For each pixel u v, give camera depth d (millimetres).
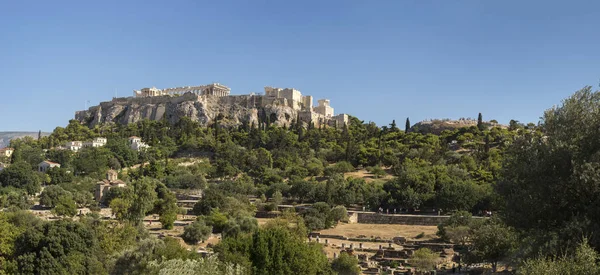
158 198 151250
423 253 86938
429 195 139250
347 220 134125
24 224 93312
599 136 46188
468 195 130750
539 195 47062
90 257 71250
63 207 131125
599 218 43188
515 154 52719
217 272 50938
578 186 45156
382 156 198250
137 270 61719
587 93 49188
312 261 64875
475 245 80188
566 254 37969
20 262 67875
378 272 84062
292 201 158500
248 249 62406
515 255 51312
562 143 46656
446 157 191500
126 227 89625
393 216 133250
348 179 167375
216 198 140875
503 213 52219
